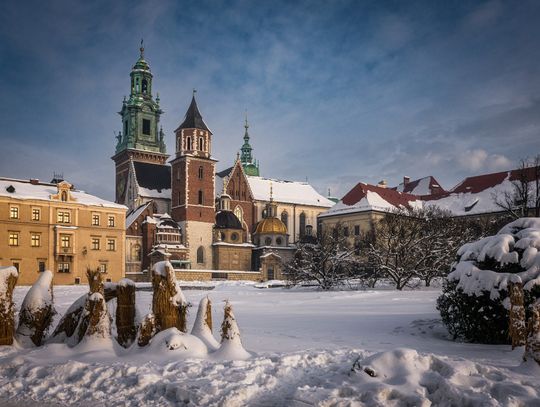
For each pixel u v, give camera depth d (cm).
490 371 979
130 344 1423
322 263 6525
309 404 863
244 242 11712
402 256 6094
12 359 1216
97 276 1486
